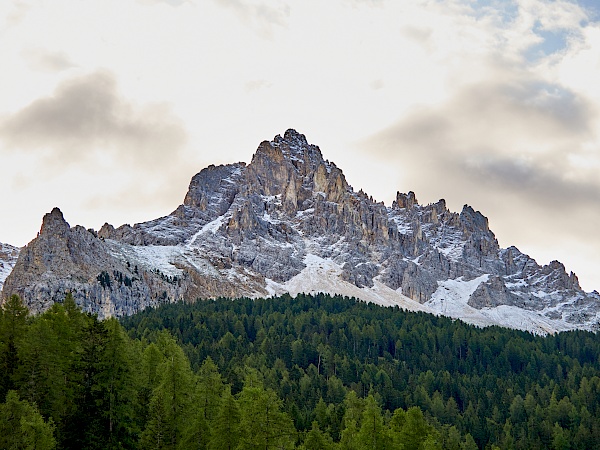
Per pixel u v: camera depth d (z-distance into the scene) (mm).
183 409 98562
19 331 110562
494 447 167125
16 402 89000
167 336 148375
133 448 97812
